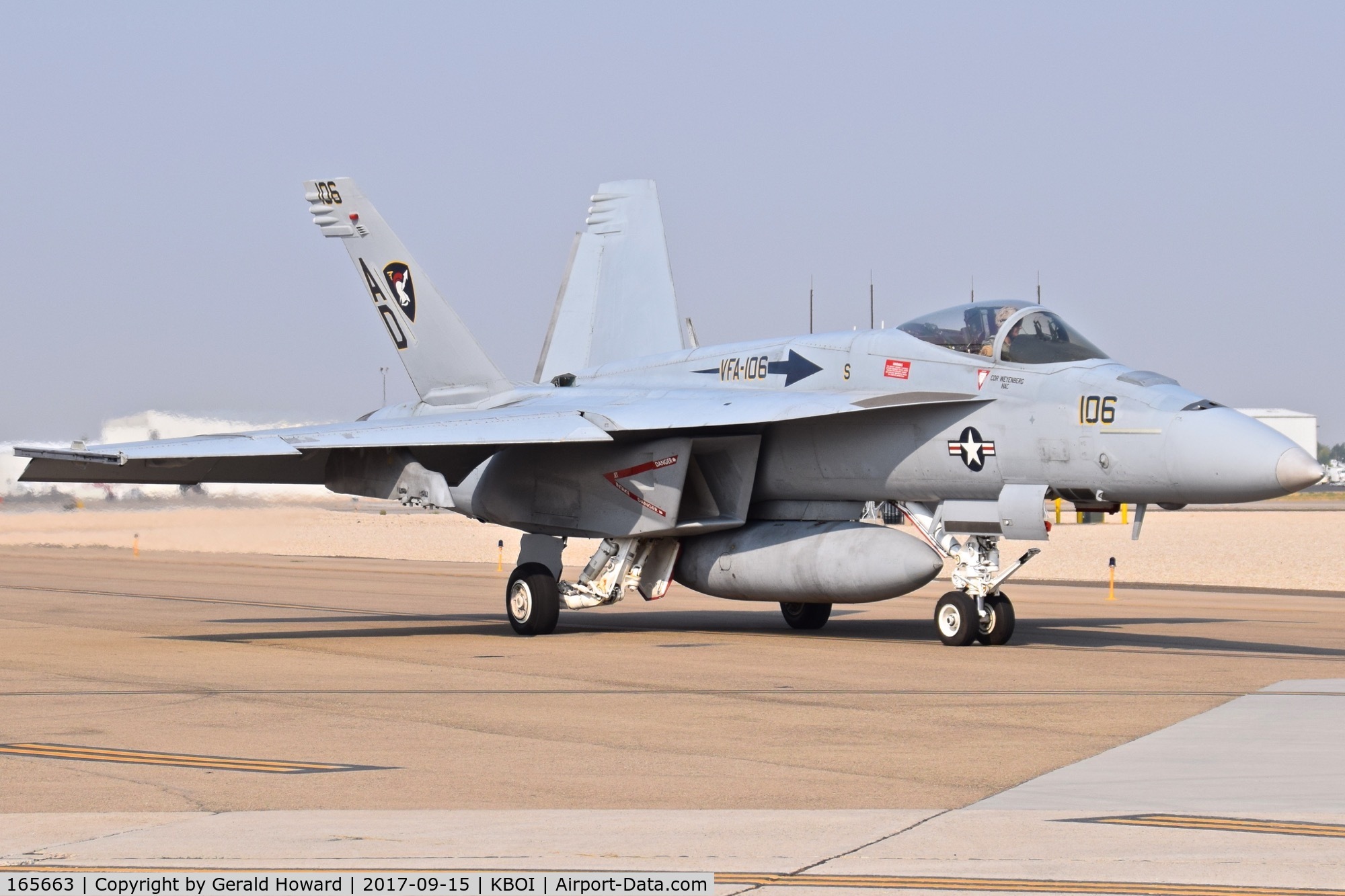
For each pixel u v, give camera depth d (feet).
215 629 185.88
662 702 112.16
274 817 70.90
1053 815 70.85
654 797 75.77
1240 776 80.53
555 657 147.33
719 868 60.90
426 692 118.73
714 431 172.96
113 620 201.05
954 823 68.95
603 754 88.99
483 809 72.69
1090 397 147.13
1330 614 208.44
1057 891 57.57
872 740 93.91
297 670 135.54
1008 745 91.56
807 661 141.69
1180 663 138.21
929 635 175.32
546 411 181.78
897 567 157.17
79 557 400.26
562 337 233.76
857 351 169.48
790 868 60.75
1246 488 135.64
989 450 155.02
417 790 77.61
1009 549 403.75
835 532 166.50
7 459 293.64
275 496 375.04
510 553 442.91
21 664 140.97
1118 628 183.42
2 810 72.54
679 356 193.36
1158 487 142.31
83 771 83.25
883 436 164.45
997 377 155.74
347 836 66.74
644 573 182.60
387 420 207.51
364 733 97.45
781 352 177.68
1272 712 104.73
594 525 178.50
